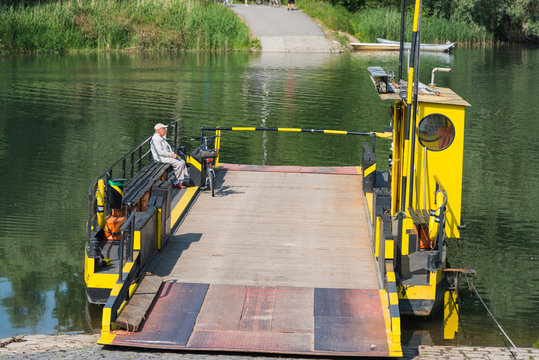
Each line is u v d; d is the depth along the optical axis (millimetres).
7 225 14891
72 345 9258
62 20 48656
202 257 11320
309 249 11766
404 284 10328
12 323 10469
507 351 9508
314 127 25359
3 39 46562
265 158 21078
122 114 27047
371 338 8883
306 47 50500
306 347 8672
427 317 10703
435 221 10516
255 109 28453
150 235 10969
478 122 26984
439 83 36500
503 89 34719
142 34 49344
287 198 14641
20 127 24562
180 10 51781
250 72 38844
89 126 24906
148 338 8883
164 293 10031
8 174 18812
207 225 12859
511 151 22453
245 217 13352
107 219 11570
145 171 14164
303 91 32781
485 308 11367
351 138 24094
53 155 20891
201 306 9688
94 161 20328
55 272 12578
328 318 9375
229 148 22375
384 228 10273
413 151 10984
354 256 11492
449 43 53156
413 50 10648
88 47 48844
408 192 11367
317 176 16484
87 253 10680
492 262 13477
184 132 24266
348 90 33219
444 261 11336
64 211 15883
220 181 15930
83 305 11141
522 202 17188
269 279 10562
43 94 31031
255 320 9328
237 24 51969
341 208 14008
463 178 19375
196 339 8859
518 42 64812
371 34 56656
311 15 57250
